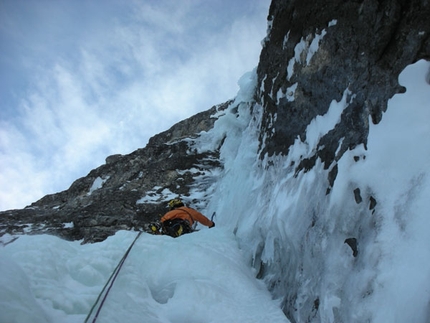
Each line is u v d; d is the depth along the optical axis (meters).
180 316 2.76
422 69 2.70
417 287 2.03
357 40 3.28
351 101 3.24
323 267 2.89
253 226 4.37
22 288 1.88
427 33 2.72
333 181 3.09
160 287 3.36
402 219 2.36
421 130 2.52
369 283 2.37
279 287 3.50
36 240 2.72
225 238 4.66
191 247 3.81
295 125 4.19
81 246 3.34
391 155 2.62
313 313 2.84
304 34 4.02
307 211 3.31
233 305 3.10
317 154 3.51
